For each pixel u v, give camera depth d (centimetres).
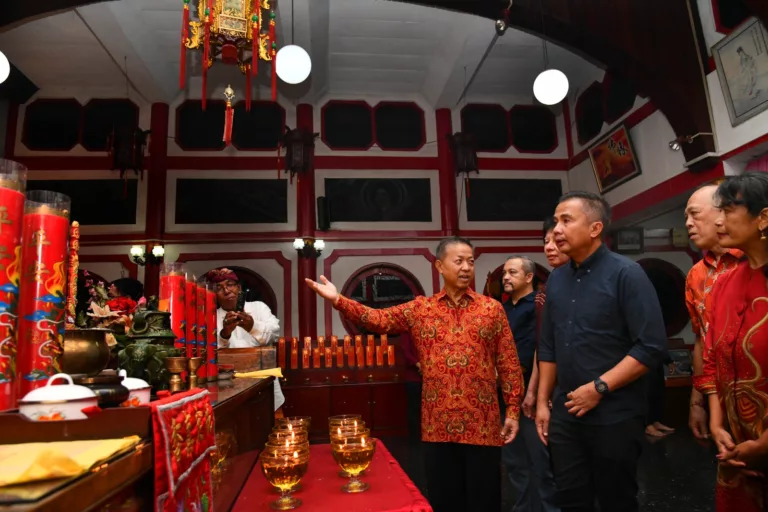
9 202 91
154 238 976
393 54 992
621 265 199
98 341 104
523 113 1140
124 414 81
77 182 1005
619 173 905
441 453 224
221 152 1052
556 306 216
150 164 1009
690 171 711
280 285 1016
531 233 1082
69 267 128
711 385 195
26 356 95
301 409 687
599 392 186
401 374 712
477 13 705
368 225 1064
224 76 1011
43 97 1030
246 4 629
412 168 1098
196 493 100
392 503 143
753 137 613
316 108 1102
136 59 902
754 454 162
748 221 165
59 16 813
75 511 60
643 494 382
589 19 683
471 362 224
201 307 186
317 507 142
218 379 203
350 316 236
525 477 309
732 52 628
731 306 176
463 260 230
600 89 984
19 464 62
